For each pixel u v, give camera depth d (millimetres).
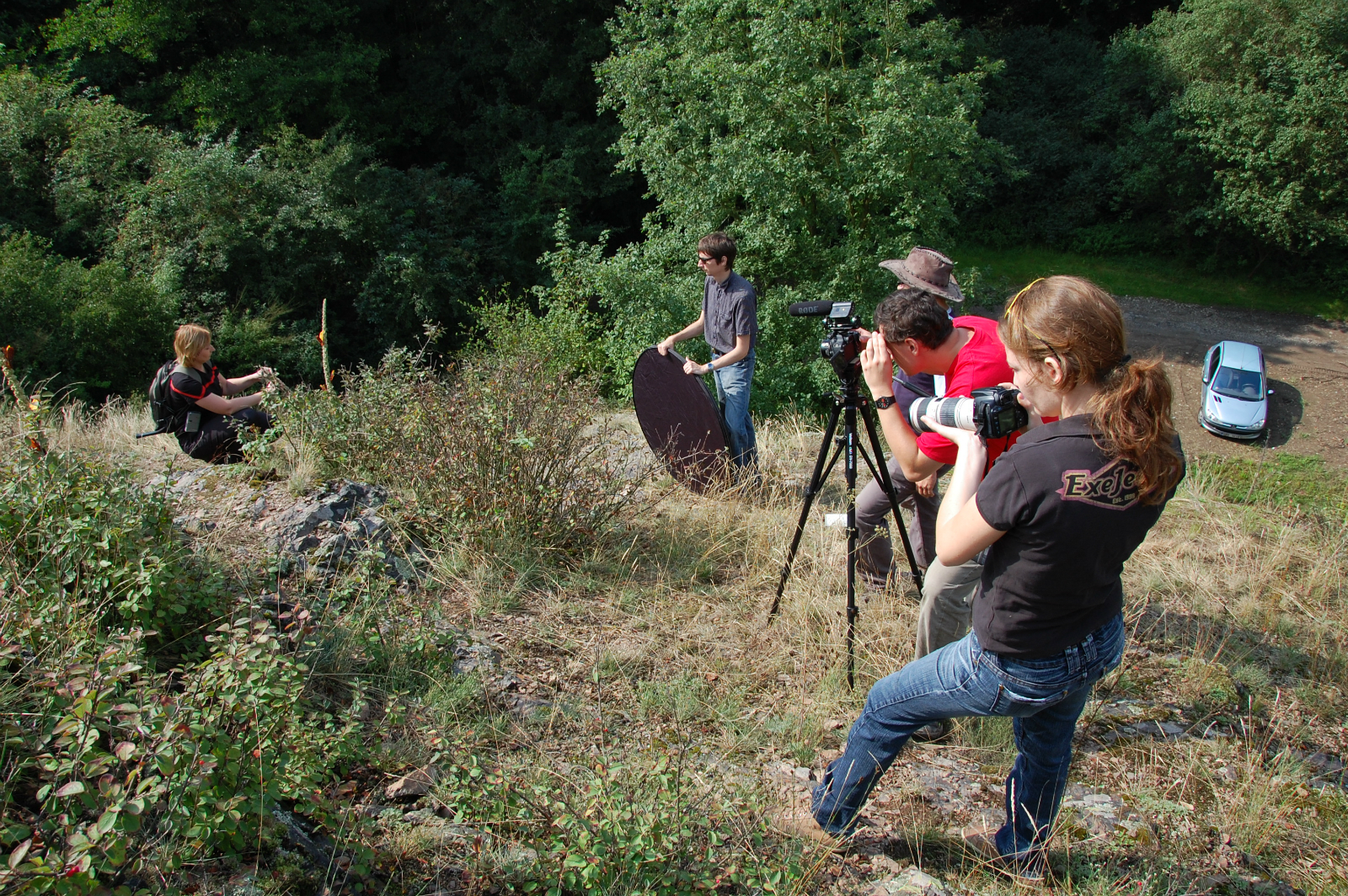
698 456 5246
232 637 2502
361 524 3926
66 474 3129
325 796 2385
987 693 2076
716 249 5074
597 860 2059
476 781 2354
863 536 3920
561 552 4098
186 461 5184
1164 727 3230
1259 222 25172
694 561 4230
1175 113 25766
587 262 14930
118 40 19953
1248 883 2457
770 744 2963
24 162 17859
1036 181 28438
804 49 14109
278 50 21281
